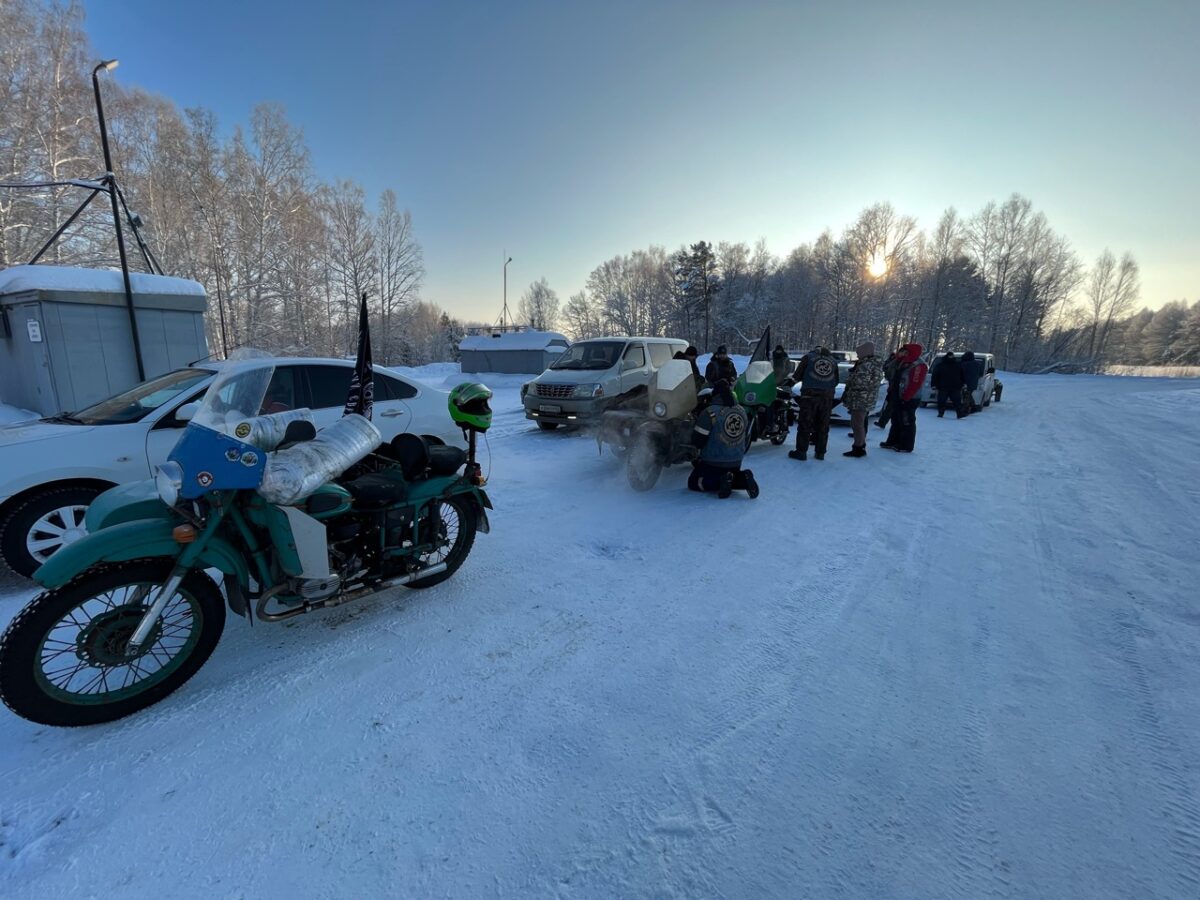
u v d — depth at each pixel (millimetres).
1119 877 1763
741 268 70688
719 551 4508
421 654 3006
